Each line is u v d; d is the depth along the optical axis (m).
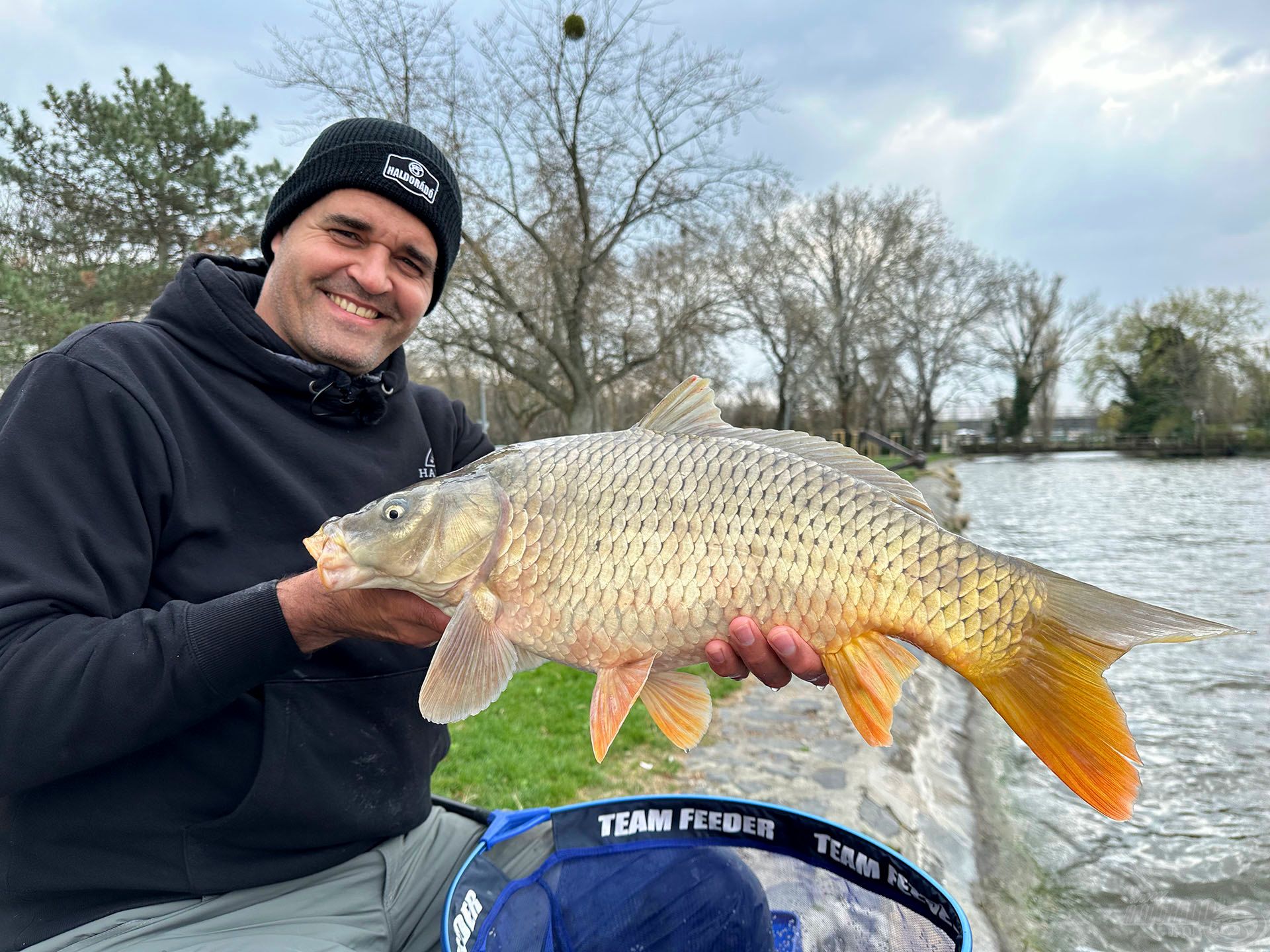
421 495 0.73
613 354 7.37
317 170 0.85
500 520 0.75
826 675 0.80
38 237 6.23
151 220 6.52
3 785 0.62
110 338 0.73
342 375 0.82
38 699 0.61
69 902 0.69
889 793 1.67
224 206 6.76
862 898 0.79
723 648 0.74
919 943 0.75
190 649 0.63
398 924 0.79
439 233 0.91
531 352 6.92
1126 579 4.73
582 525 0.74
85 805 0.68
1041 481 12.73
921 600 0.73
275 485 0.77
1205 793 2.02
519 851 0.85
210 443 0.76
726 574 0.73
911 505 0.77
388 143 0.85
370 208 0.85
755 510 0.74
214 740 0.71
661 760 1.79
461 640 0.72
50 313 5.29
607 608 0.74
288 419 0.80
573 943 0.81
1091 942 1.37
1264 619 3.78
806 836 0.84
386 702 0.79
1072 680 0.71
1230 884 1.56
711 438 0.77
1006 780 2.08
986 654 0.73
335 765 0.75
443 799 0.92
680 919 0.82
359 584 0.69
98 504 0.68
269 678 0.68
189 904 0.71
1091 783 0.69
